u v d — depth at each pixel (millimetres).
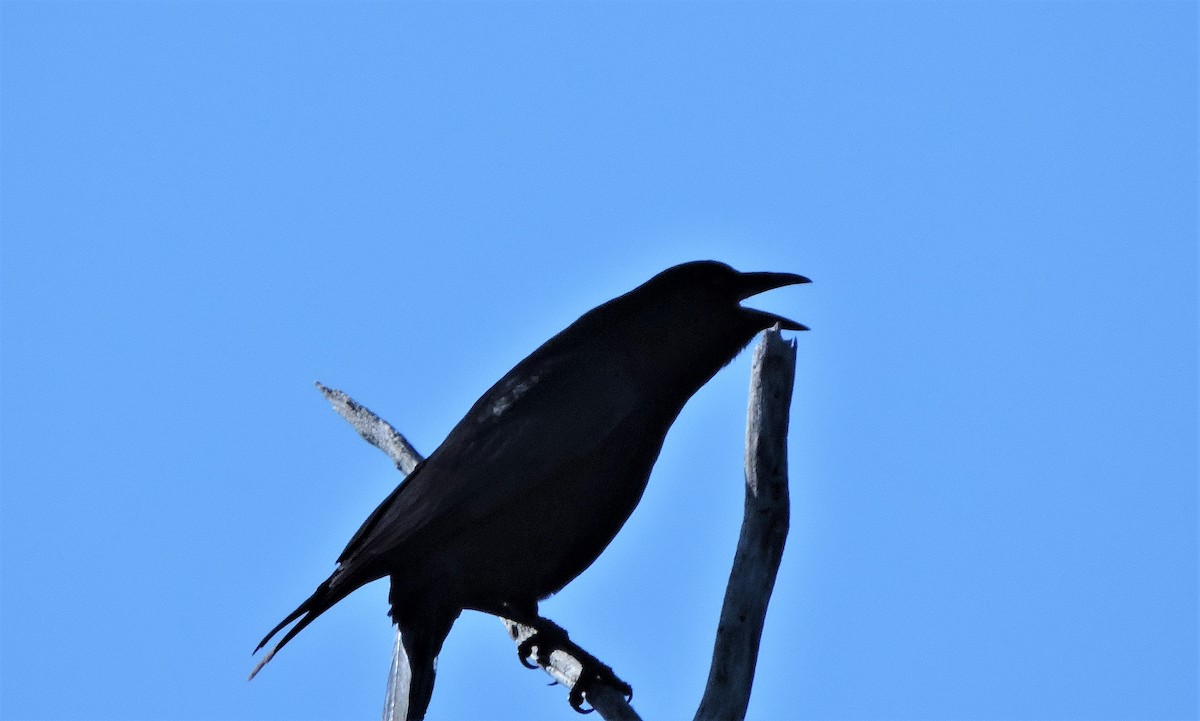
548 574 11875
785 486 8688
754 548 8547
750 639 8391
